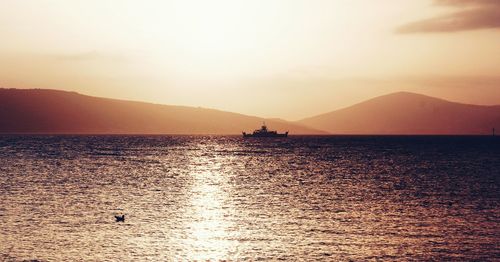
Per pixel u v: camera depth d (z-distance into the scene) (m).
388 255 41.78
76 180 90.88
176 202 66.69
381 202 67.94
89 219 53.97
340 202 67.69
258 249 43.12
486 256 41.72
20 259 39.69
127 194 73.56
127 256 40.75
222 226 51.50
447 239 46.94
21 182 86.69
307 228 50.91
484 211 61.41
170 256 40.94
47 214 56.41
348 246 44.28
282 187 83.94
